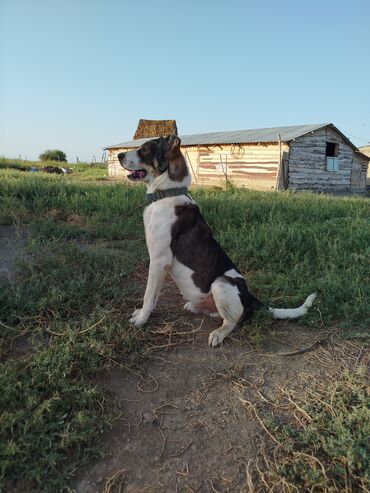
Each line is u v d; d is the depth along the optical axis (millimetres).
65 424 995
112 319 1483
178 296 1827
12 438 926
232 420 1099
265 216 3111
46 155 19641
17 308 1499
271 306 1723
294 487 897
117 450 985
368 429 1021
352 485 909
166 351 1389
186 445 1013
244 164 8453
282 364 1354
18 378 1119
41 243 2150
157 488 900
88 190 3816
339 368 1335
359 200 4695
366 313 1631
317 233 2605
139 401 1146
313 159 8320
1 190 3391
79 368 1206
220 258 1538
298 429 1066
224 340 1475
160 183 1521
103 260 1981
